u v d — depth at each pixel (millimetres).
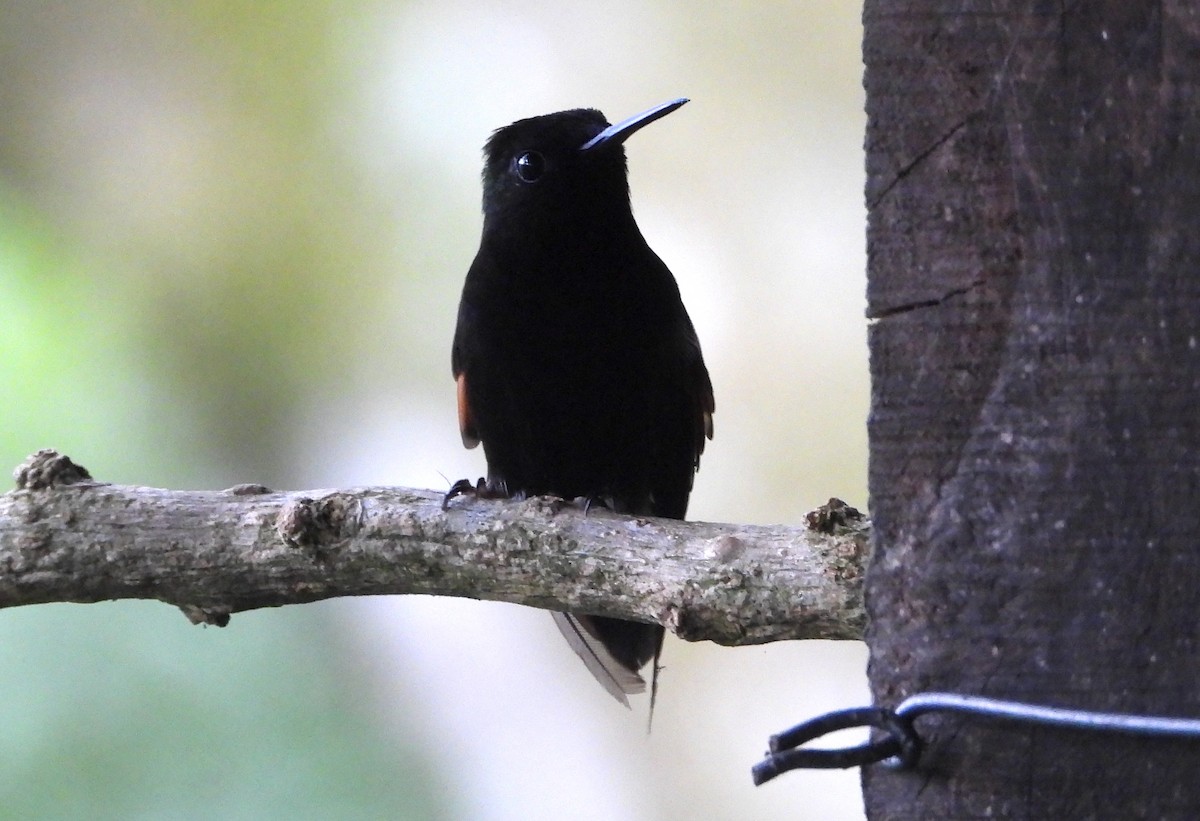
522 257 8398
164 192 15328
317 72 15586
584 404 8688
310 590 6395
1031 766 4059
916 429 4180
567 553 6105
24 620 12227
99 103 15312
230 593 6414
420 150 15633
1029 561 4102
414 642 15328
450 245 15625
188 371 15195
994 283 4137
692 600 5887
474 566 6215
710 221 15367
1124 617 4051
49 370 14289
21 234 14703
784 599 5781
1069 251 4094
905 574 4184
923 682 4156
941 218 4156
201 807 12195
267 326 15398
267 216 15438
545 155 8359
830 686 15555
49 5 15172
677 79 15477
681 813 15430
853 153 15211
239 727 12836
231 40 15453
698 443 9234
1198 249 4047
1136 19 4062
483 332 8609
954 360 4156
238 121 15477
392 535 6227
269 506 6332
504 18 15688
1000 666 4105
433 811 14227
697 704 15688
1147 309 4066
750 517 15078
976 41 4117
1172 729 3908
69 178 15195
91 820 11695
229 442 15219
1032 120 4102
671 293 8664
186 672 12602
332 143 15594
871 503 4230
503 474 9117
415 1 15703
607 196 8391
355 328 15570
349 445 15516
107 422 14383
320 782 12930
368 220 15594
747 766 15438
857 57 15180
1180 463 4043
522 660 15625
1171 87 4051
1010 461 4121
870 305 4215
